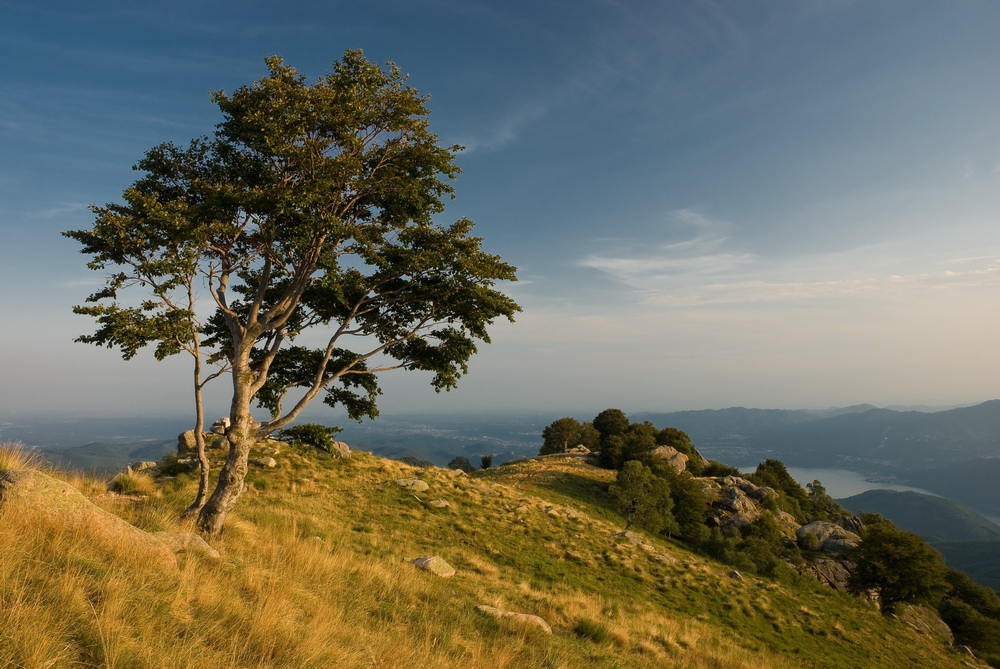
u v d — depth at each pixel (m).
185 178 16.47
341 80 15.53
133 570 7.38
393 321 18.25
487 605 13.23
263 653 6.30
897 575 45.94
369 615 9.85
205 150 16.58
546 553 26.03
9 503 7.72
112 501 12.70
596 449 91.88
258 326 15.86
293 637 7.03
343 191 16.41
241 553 11.73
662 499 54.41
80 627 5.44
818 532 63.12
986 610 59.50
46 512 7.85
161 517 11.68
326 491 26.70
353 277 15.70
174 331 13.07
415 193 16.70
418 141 16.48
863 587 48.22
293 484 26.45
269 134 14.13
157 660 5.31
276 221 15.12
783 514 71.81
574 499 52.94
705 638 18.91
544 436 96.81
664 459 78.50
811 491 108.38
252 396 15.61
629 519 50.75
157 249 13.66
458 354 18.23
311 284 16.86
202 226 13.38
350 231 15.11
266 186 15.30
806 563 54.25
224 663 5.75
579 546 28.91
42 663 4.55
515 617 12.23
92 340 12.79
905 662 28.61
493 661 8.91
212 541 12.23
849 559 54.28
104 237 12.41
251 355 17.31
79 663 4.93
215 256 15.80
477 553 22.69
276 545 12.94
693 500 60.78
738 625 25.08
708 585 29.50
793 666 21.09
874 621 37.50
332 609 8.96
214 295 15.35
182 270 13.28
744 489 74.94
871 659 26.75
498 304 16.03
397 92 15.50
